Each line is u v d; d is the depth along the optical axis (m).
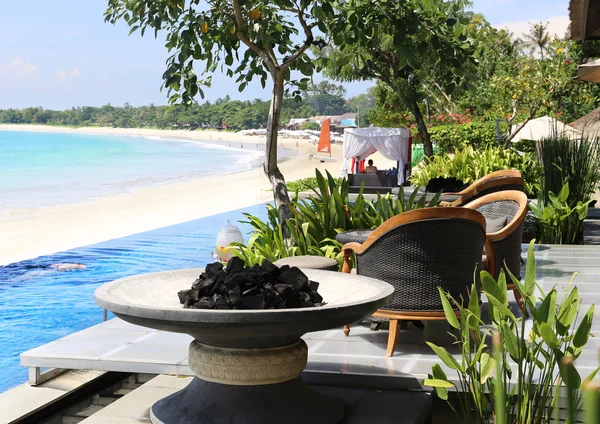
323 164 52.84
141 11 5.79
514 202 5.65
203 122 169.00
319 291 3.53
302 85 6.23
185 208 21.30
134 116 187.50
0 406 3.72
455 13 5.79
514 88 20.84
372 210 5.82
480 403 2.75
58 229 16.89
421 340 4.44
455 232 3.97
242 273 3.04
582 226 9.91
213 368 3.04
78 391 4.09
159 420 3.14
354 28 5.60
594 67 7.04
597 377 3.53
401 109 20.81
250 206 20.95
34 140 109.50
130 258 11.13
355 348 4.26
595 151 10.28
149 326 2.88
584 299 5.62
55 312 7.40
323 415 3.12
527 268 2.77
